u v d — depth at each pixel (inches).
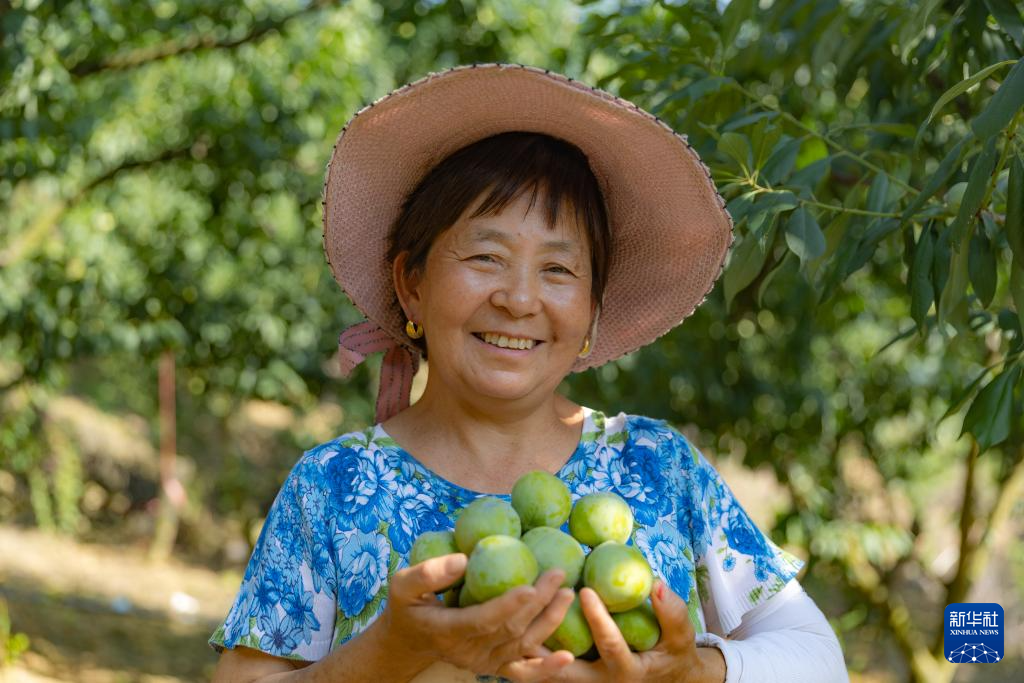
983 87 99.7
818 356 219.1
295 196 237.8
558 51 178.1
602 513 57.1
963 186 74.5
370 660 54.7
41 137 172.2
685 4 111.8
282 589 61.8
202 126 223.3
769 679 60.0
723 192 83.0
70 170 223.5
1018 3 88.9
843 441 224.4
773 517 225.1
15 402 245.9
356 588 61.0
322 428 400.5
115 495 447.8
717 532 67.2
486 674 53.2
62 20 165.6
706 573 66.7
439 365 63.2
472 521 54.1
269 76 222.8
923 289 72.1
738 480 334.3
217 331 243.4
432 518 62.9
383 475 63.7
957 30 90.9
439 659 54.8
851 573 209.3
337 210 68.2
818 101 143.5
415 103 64.0
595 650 54.7
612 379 199.8
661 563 63.4
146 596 371.6
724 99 103.7
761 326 206.7
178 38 204.5
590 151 66.0
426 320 63.7
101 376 477.1
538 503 56.6
